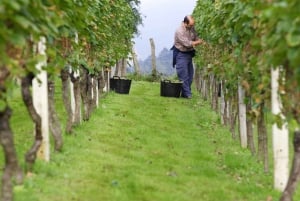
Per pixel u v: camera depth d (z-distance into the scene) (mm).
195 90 34625
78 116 15391
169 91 27891
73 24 9867
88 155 12008
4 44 5398
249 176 11773
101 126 16406
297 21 5262
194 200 9500
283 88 7695
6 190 6945
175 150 14211
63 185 9305
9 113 6926
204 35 21250
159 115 20891
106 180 10117
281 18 5727
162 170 11609
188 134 17141
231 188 10523
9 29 5707
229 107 18703
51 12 6969
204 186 10484
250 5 8688
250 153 14367
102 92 23641
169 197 9391
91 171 10602
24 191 8383
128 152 13094
